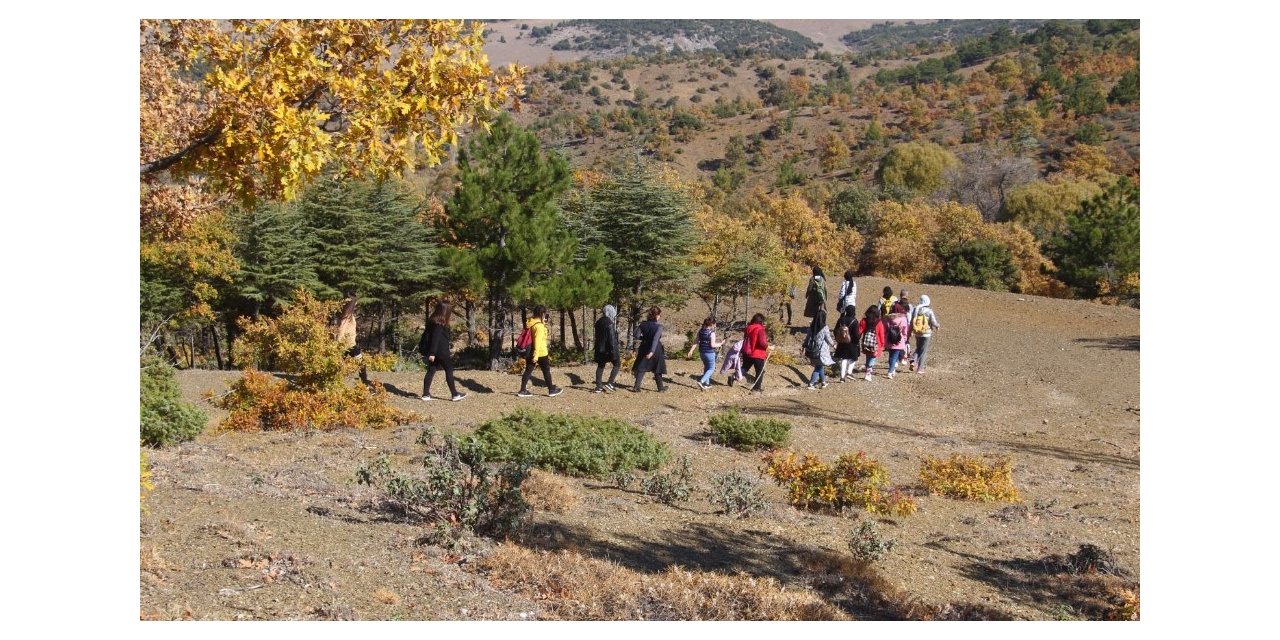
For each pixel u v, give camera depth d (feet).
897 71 532.73
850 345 64.03
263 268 103.50
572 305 79.77
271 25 21.65
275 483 28.50
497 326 84.99
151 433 33.09
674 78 610.24
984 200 238.27
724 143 419.33
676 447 42.39
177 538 21.12
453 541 23.58
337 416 40.57
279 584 19.22
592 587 21.77
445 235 83.35
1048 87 385.29
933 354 79.82
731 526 30.07
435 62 22.57
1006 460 39.17
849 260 174.70
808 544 28.86
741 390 59.21
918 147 277.85
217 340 115.14
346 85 21.99
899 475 40.45
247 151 21.59
